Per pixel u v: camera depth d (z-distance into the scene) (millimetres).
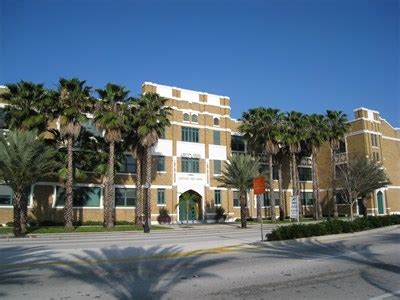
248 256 16188
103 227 38375
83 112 37156
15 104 33938
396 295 9359
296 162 59812
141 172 47625
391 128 69500
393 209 66250
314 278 11508
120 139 38438
